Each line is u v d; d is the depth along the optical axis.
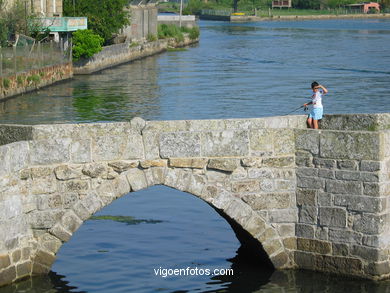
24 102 71.25
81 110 65.75
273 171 23.52
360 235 22.81
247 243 25.62
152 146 22.81
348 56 126.75
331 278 23.25
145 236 28.52
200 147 23.02
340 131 22.84
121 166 22.62
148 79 93.38
